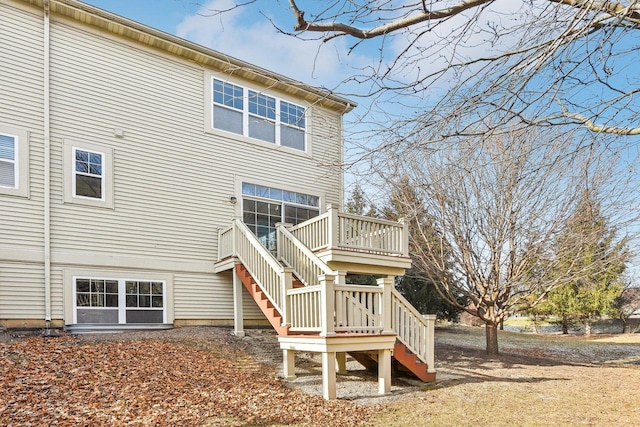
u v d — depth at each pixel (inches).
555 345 702.5
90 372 304.5
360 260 400.2
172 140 478.3
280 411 275.6
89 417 237.8
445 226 483.5
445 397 328.5
